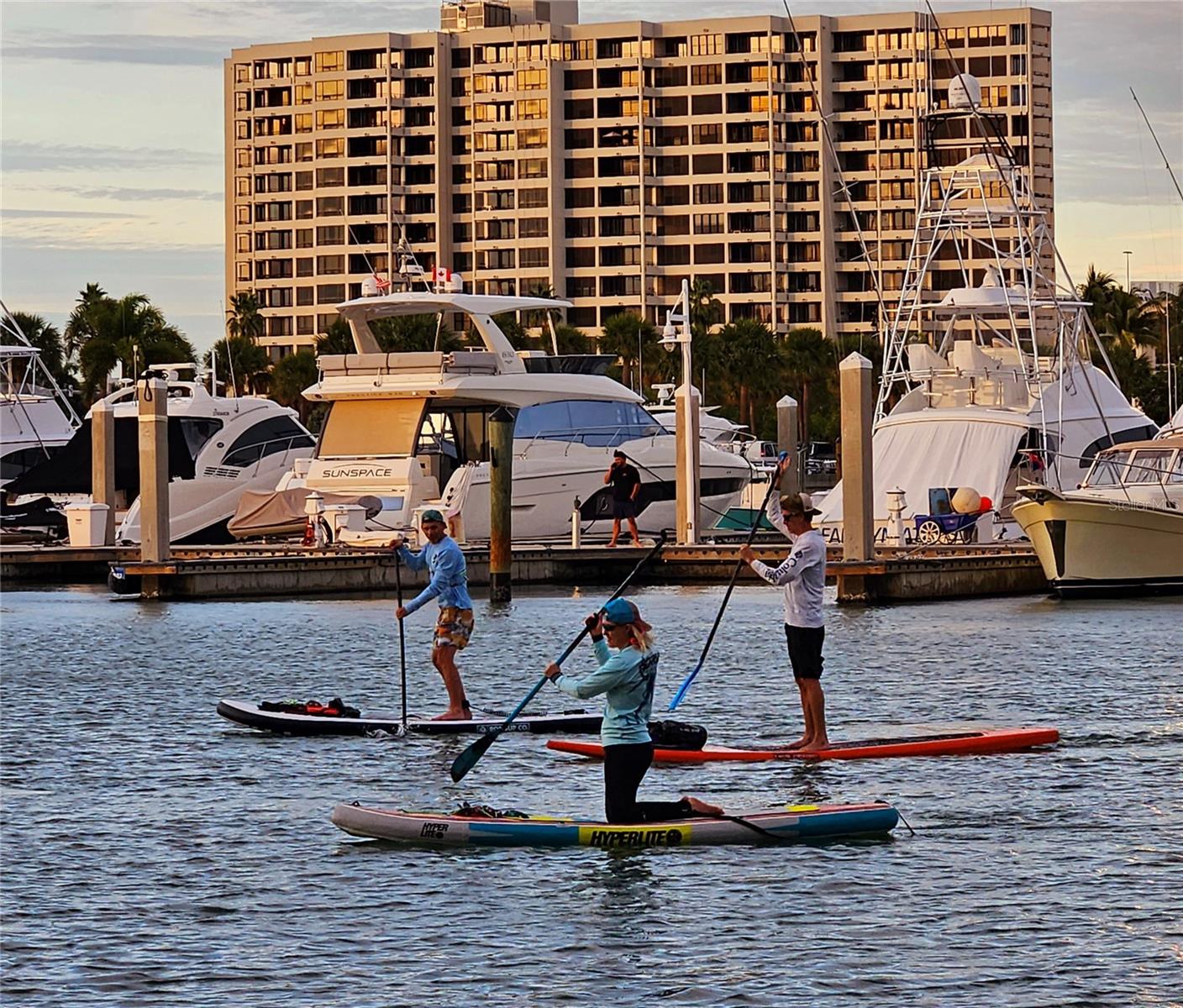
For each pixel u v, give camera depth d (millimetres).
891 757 47906
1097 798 42469
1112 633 80375
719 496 132750
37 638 83188
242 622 90500
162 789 45125
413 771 46906
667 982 29453
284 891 35125
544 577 114312
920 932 31922
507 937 31922
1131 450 105062
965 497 111938
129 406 139750
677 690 62594
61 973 30375
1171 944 31047
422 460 120625
